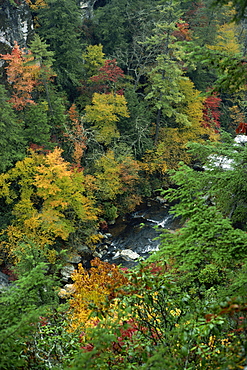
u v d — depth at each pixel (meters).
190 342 3.98
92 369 3.20
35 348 4.81
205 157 7.62
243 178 6.55
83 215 20.91
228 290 4.77
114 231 24.25
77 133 24.70
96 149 25.84
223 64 4.10
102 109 25.28
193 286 6.70
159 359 2.99
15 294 4.82
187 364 4.01
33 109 22.25
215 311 3.27
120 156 26.03
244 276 4.60
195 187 6.18
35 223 18.61
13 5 26.55
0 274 17.66
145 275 4.60
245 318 3.39
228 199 7.32
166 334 4.11
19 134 22.12
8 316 4.09
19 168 20.56
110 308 4.61
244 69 3.91
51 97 25.44
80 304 7.70
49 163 18.89
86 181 23.62
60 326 5.58
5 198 21.45
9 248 18.95
